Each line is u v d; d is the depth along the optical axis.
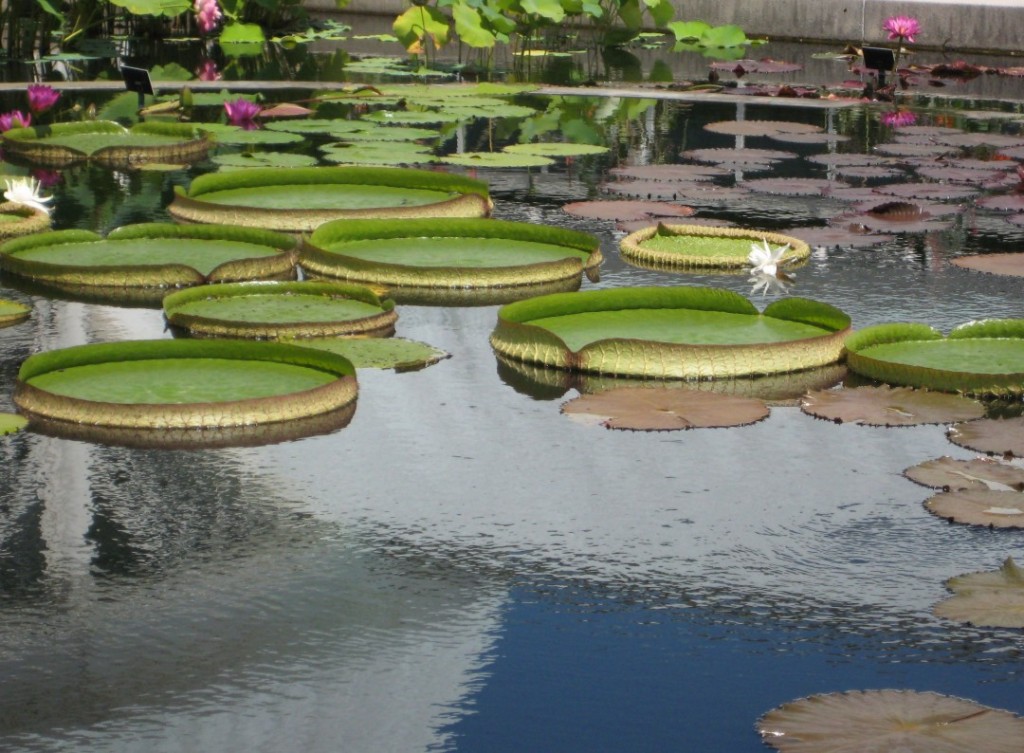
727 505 3.96
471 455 4.29
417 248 6.64
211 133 9.75
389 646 3.20
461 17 14.24
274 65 14.33
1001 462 4.14
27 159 9.03
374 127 10.37
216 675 3.08
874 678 3.05
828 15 16.48
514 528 3.81
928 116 11.35
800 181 8.49
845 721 2.76
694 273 6.49
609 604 3.40
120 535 3.73
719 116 11.32
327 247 6.57
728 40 16.61
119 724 2.88
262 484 4.06
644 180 8.59
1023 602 3.30
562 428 4.50
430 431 4.47
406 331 5.48
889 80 13.53
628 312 5.51
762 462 4.25
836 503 3.97
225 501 3.95
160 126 9.61
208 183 7.80
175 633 3.25
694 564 3.61
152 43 15.85
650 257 6.62
